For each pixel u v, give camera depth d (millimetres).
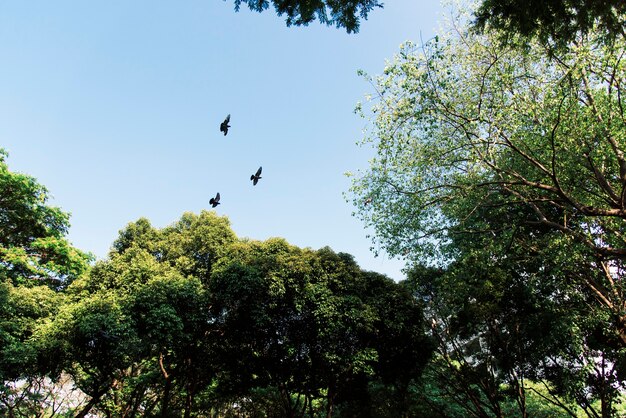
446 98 11602
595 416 16219
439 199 13055
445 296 17484
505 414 20219
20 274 17453
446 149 12273
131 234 19719
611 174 12703
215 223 19359
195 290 15164
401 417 19609
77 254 19531
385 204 14117
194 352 16891
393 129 12148
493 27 7219
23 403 15391
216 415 22500
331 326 14883
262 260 16375
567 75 10180
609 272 14211
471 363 19891
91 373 14508
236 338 16578
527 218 14930
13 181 17406
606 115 10578
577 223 13492
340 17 6145
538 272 14781
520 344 16859
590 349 15711
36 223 18859
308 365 16953
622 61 9633
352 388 18828
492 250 13406
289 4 5992
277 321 16172
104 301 13312
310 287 15430
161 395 20750
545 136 11469
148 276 15383
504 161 13336
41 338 12305
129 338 12820
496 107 10969
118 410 18172
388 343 16453
